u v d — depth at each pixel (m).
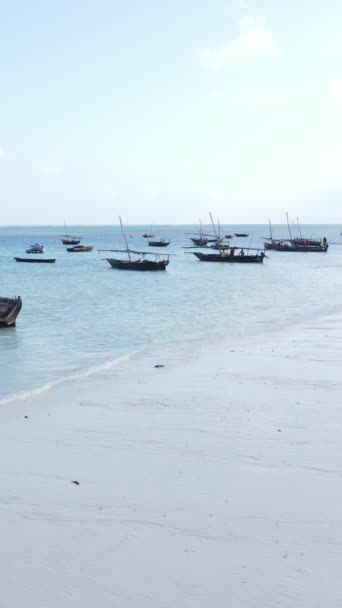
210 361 20.66
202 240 153.25
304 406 14.52
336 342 24.08
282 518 8.61
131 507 9.05
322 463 10.71
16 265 93.12
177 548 7.84
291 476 10.14
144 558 7.61
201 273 75.81
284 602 6.71
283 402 14.93
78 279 67.12
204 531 8.27
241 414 13.93
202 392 16.19
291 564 7.42
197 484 9.87
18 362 21.86
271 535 8.12
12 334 28.80
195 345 24.53
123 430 12.91
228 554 7.68
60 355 23.28
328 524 8.41
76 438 12.41
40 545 7.96
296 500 9.20
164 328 30.31
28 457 11.28
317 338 25.20
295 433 12.44
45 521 8.63
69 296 48.06
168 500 9.27
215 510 8.90
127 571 7.34
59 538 8.14
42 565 7.49
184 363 20.47
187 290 53.16
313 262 97.44
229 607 6.64
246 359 20.80
